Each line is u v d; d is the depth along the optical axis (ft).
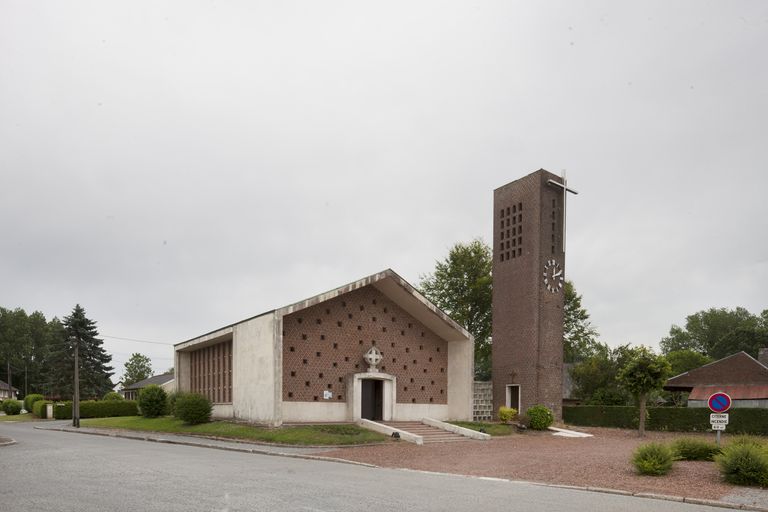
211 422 114.01
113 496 41.16
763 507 42.27
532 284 134.82
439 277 196.65
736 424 111.75
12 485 46.11
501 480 55.88
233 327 115.96
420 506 39.81
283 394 107.45
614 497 46.68
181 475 52.80
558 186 138.92
